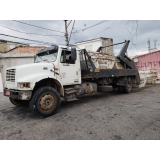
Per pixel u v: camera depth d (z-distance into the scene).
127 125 3.04
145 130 2.77
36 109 3.67
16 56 11.66
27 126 3.27
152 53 16.28
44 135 2.73
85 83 5.62
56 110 4.11
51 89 4.02
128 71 7.51
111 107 4.60
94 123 3.23
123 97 6.39
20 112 4.62
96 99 6.19
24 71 3.75
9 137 2.71
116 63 7.16
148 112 3.91
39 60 5.05
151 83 11.88
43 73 4.02
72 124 3.24
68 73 4.74
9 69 4.07
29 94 3.68
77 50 5.21
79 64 5.21
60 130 2.93
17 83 3.63
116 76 6.69
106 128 2.92
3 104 6.09
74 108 4.73
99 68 6.16
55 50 4.60
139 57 17.64
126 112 3.97
